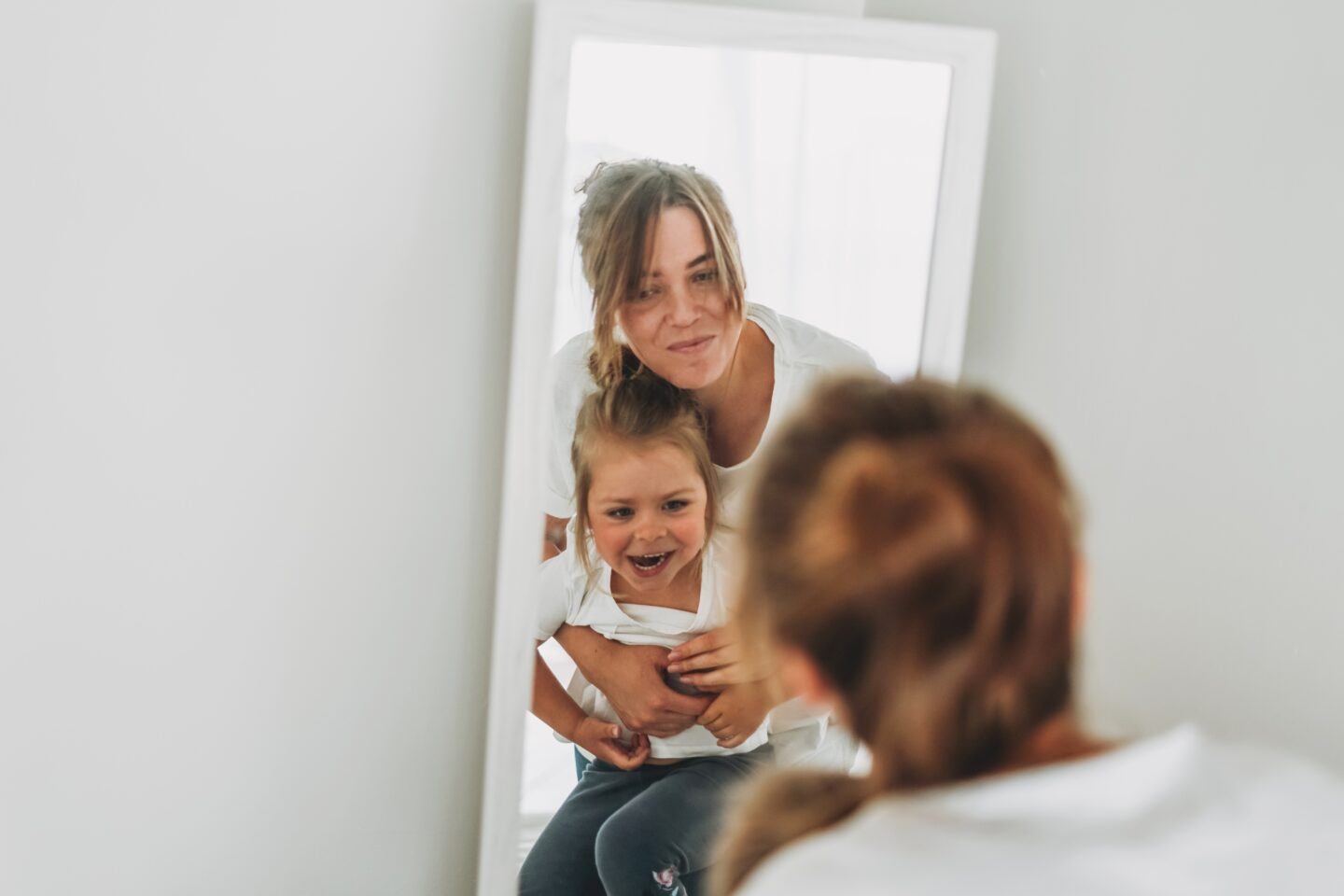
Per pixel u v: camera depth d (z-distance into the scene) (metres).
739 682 1.70
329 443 1.64
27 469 1.53
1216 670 1.58
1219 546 1.57
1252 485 1.54
